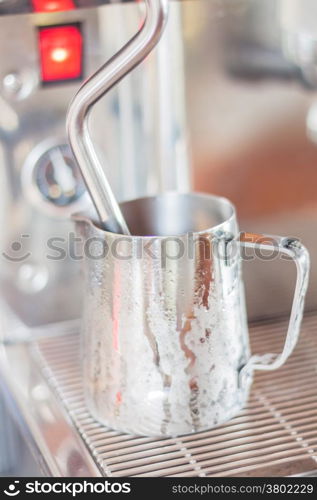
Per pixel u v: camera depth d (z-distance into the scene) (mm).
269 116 727
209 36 682
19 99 658
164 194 590
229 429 556
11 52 643
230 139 722
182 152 710
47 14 637
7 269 697
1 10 627
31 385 630
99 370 554
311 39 706
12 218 688
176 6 664
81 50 655
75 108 508
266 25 693
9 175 677
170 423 544
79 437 560
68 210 697
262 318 710
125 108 684
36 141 674
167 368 533
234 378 558
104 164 696
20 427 603
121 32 658
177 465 521
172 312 522
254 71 706
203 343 533
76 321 722
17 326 705
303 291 525
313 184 762
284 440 542
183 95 693
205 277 522
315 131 745
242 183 741
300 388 604
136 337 530
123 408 547
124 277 521
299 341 667
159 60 675
